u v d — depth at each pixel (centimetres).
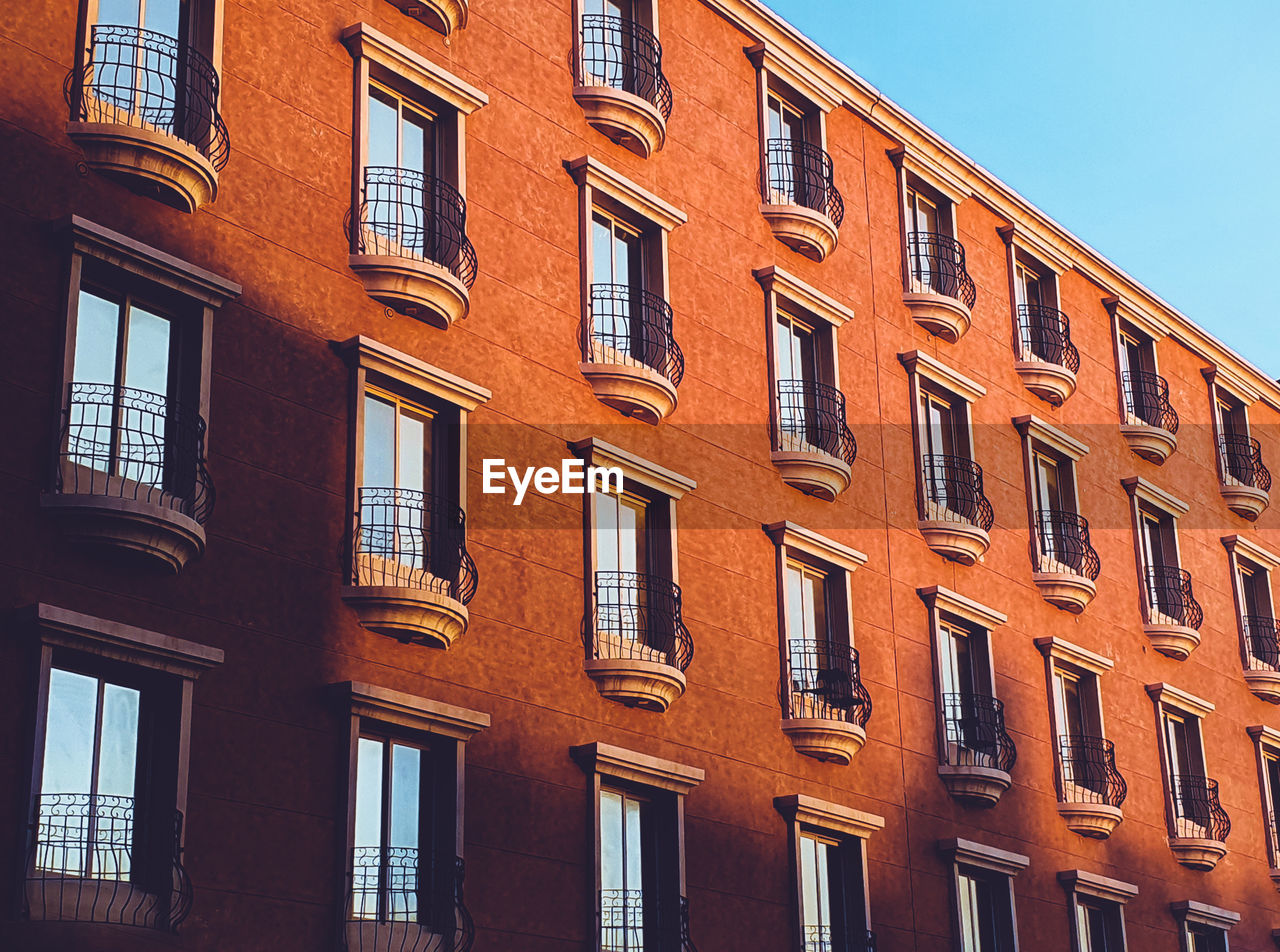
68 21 1923
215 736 1811
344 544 2006
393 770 2003
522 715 2162
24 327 1772
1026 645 3164
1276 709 3994
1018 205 3544
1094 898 3123
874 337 3044
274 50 2145
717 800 2406
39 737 1645
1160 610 3678
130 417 1853
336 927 1858
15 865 1602
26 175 1828
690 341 2645
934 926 2719
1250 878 3653
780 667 2597
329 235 2133
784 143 3003
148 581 1803
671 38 2822
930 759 2828
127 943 1653
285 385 2009
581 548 2328
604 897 2208
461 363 2252
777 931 2427
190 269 1908
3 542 1692
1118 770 3309
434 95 2316
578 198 2523
